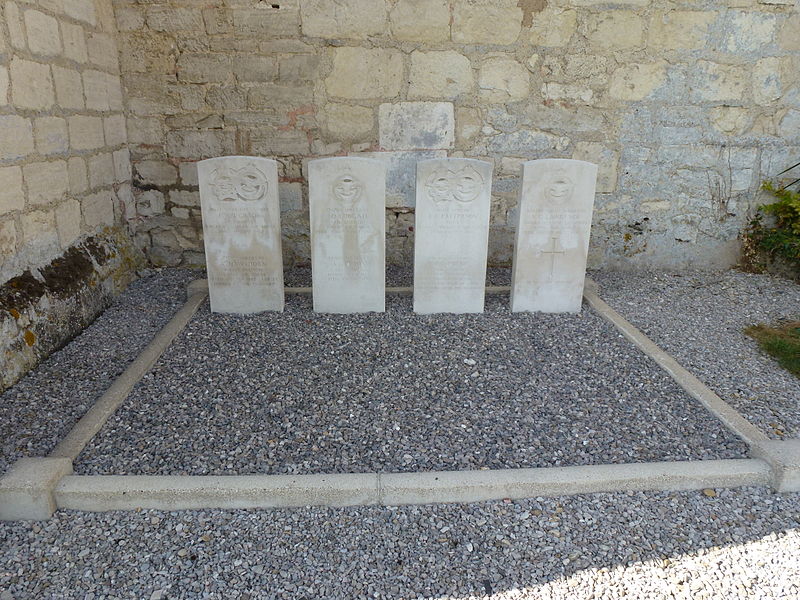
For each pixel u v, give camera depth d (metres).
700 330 4.26
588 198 4.21
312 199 4.09
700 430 2.93
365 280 4.30
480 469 2.59
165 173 5.27
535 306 4.48
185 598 2.00
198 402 3.11
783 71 5.13
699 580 2.09
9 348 3.25
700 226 5.60
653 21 5.00
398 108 5.14
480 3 4.90
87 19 4.39
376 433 2.86
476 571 2.13
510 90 5.15
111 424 2.88
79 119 4.29
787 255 5.40
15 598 1.99
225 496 2.39
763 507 2.45
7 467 2.54
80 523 2.32
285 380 3.35
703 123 5.28
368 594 2.03
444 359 3.65
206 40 4.92
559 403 3.16
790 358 3.72
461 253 4.27
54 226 3.95
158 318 4.31
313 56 4.97
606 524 2.34
